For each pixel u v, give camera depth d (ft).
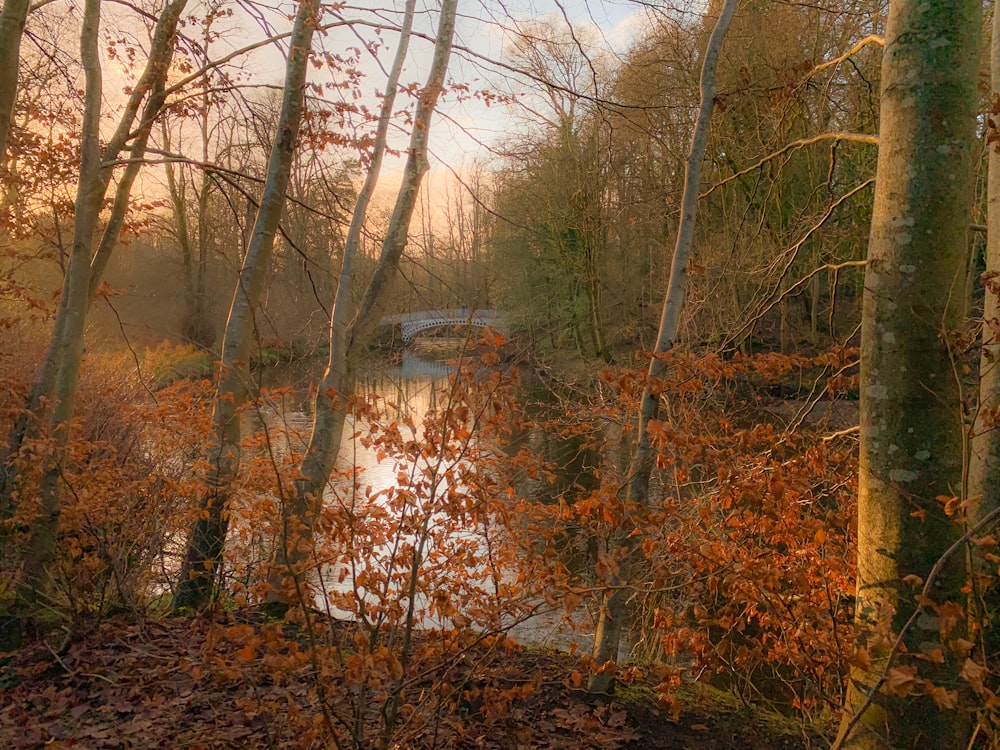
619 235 57.88
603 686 14.82
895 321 9.50
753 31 33.96
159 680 13.92
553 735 13.28
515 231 65.26
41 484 16.30
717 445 14.96
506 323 42.65
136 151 19.89
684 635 13.94
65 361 17.43
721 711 14.82
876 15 28.91
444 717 11.78
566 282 63.10
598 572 10.85
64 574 15.98
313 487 17.57
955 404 9.42
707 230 41.47
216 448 18.13
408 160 19.70
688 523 12.65
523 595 11.33
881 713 9.38
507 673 13.75
